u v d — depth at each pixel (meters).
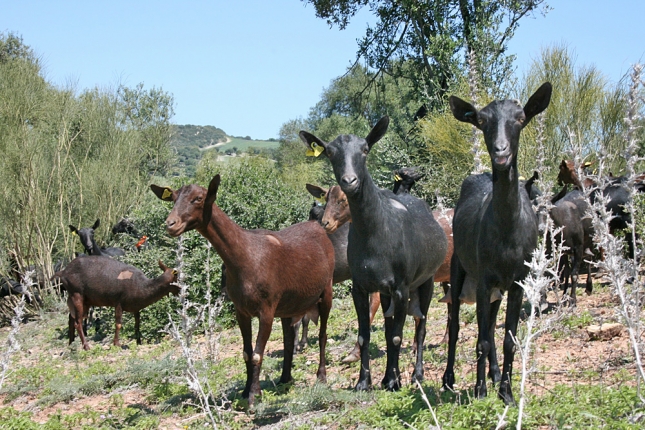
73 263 12.58
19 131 18.97
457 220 6.14
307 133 6.33
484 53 20.36
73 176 21.64
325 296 7.38
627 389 4.76
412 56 24.22
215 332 12.29
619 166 14.99
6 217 18.66
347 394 6.06
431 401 5.38
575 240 9.46
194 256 12.99
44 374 10.09
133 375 8.55
